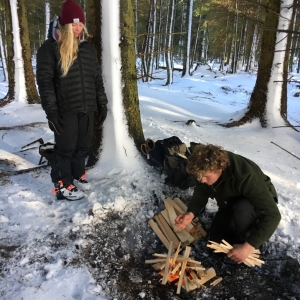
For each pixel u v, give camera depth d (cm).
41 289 191
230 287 208
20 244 227
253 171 198
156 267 215
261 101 586
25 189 304
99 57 312
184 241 241
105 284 202
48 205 276
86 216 256
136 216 269
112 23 300
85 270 210
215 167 185
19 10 784
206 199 232
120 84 321
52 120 248
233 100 1288
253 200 197
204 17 2425
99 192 291
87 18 309
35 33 2088
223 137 528
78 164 293
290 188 344
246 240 208
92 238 239
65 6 239
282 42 548
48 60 242
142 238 252
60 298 187
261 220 195
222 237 231
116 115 325
